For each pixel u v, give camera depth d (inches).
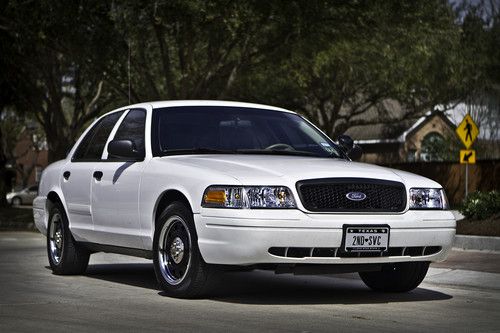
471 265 536.7
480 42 1588.3
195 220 363.3
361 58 1258.6
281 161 380.8
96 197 439.8
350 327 308.3
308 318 327.9
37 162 3385.8
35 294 394.6
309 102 1929.1
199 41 1119.6
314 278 478.0
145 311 341.1
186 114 425.7
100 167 442.6
